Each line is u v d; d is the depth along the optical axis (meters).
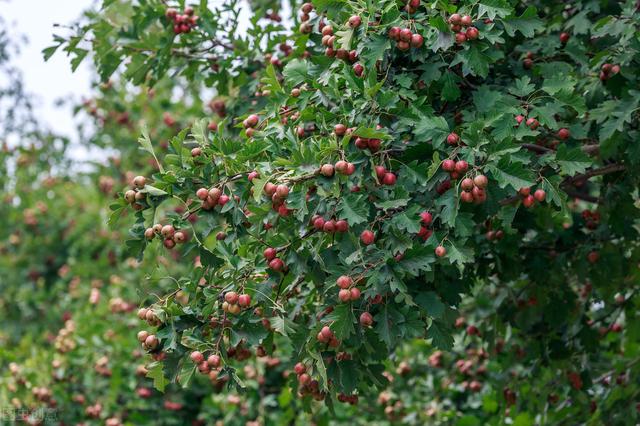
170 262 8.21
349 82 3.41
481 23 3.52
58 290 9.80
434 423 6.10
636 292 4.86
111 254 9.24
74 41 4.81
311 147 3.33
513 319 4.80
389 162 3.35
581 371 4.92
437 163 3.25
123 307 7.40
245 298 3.38
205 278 3.53
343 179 3.18
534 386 5.36
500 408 5.54
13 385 6.61
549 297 4.70
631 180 4.24
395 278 3.22
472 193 3.25
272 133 3.65
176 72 4.90
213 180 3.44
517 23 3.57
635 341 5.17
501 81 3.98
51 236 10.41
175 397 6.87
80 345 6.93
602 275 4.50
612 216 4.30
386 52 3.62
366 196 3.32
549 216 4.46
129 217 8.91
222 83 4.84
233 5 4.71
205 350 3.36
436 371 6.31
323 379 3.32
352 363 3.58
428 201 3.51
